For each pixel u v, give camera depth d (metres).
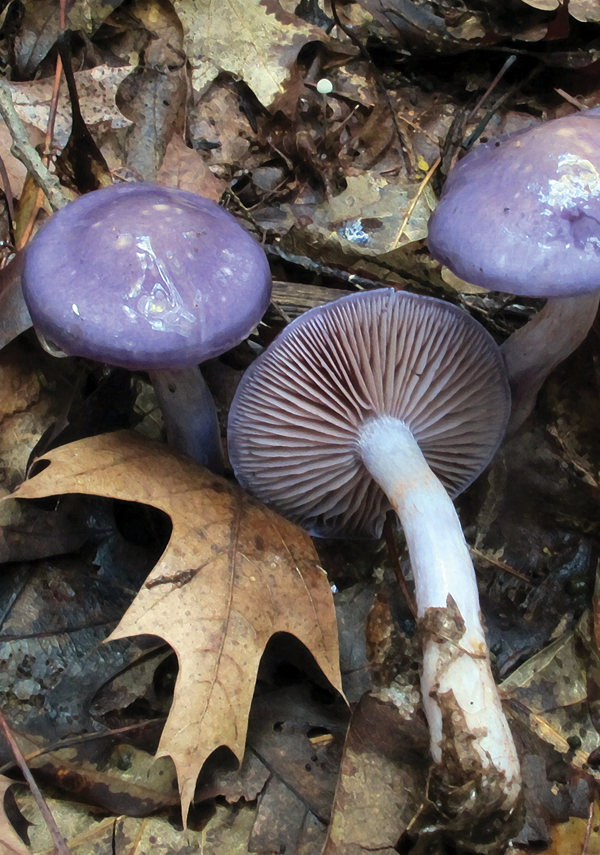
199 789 0.18
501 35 0.27
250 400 0.19
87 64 0.26
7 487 0.19
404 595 0.21
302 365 0.18
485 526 0.22
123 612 0.19
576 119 0.17
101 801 0.17
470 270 0.16
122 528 0.21
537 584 0.21
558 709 0.19
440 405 0.20
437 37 0.27
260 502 0.19
